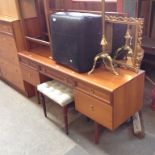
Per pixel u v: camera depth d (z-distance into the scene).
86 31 1.72
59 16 1.87
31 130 2.16
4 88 3.01
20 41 2.49
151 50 2.58
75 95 1.91
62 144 1.96
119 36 1.86
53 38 2.03
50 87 2.13
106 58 1.85
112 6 2.24
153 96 2.26
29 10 2.44
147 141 1.91
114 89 1.58
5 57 2.82
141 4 2.70
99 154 1.82
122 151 1.83
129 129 2.06
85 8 2.46
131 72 1.81
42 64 2.17
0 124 2.28
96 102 1.73
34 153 1.89
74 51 1.83
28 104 2.60
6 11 2.55
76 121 2.23
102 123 1.77
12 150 1.94
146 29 2.86
